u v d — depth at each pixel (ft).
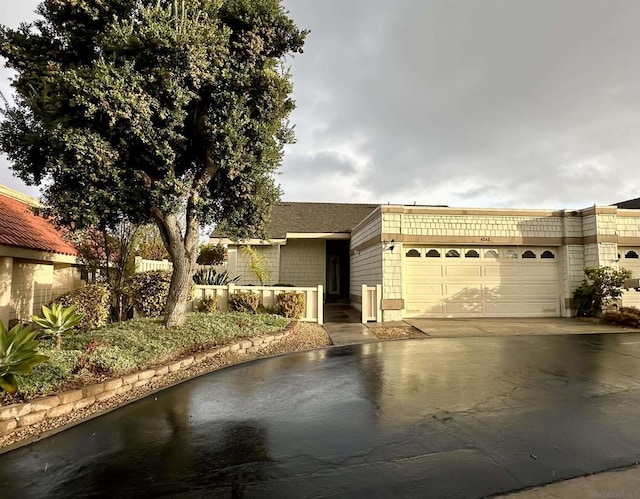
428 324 37.45
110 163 19.03
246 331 27.04
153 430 12.65
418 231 41.68
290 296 36.47
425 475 9.45
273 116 24.44
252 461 10.36
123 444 11.55
